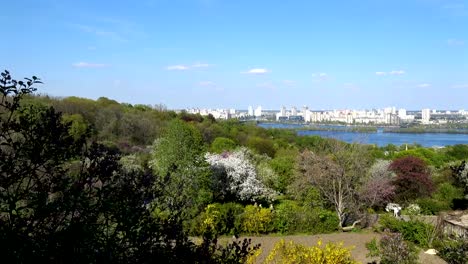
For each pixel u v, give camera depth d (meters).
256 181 20.75
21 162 2.68
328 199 19.67
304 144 42.12
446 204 21.58
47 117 2.74
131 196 2.88
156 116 45.78
